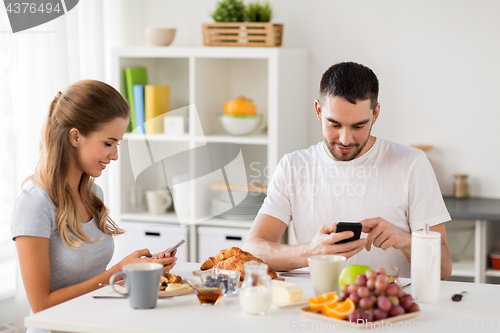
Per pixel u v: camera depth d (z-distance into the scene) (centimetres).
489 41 284
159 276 122
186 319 114
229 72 326
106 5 335
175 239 298
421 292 125
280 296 125
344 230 149
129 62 310
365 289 111
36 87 253
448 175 296
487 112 288
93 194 171
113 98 159
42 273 146
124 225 304
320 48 307
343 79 162
